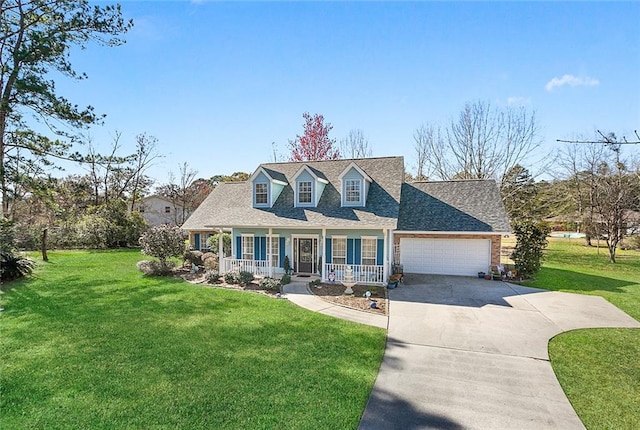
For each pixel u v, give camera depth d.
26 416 5.38
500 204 18.78
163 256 18.39
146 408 5.61
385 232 15.46
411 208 19.67
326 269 16.53
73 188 38.19
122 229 33.19
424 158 35.50
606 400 6.04
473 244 18.12
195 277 17.34
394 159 19.31
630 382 6.70
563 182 31.88
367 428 5.21
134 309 11.44
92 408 5.61
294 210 17.72
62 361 7.39
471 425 5.32
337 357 7.73
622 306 12.30
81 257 24.94
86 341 8.53
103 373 6.84
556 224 42.91
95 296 13.23
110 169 19.34
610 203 25.31
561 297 13.62
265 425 5.18
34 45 14.70
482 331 9.66
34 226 29.98
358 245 16.88
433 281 16.69
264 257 18.64
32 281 15.95
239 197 23.41
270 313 11.14
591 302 12.85
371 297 13.43
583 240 39.66
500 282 16.52
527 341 8.91
